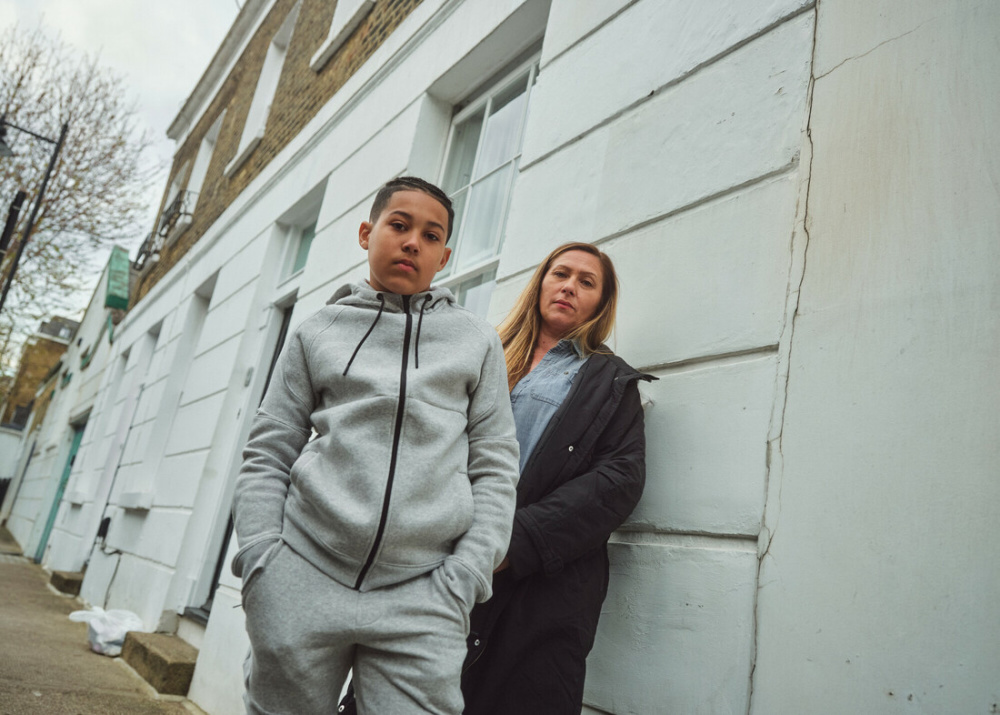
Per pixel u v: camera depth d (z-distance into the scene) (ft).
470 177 12.91
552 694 5.18
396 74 15.42
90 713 10.60
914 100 5.29
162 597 17.19
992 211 4.59
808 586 4.91
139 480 24.12
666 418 6.56
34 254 42.60
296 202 18.72
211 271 24.56
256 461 4.75
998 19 4.94
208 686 12.75
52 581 29.43
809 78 6.23
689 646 5.61
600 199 8.31
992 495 4.15
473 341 5.04
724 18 7.40
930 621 4.24
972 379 4.42
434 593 4.35
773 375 5.70
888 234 5.16
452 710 4.21
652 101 8.04
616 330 7.53
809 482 5.14
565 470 5.78
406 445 4.49
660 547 6.18
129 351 36.09
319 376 4.83
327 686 4.34
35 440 70.38
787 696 4.82
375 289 5.29
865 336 5.10
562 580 5.47
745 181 6.54
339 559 4.29
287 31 25.99
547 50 10.34
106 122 43.21
